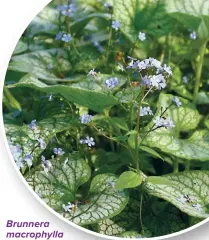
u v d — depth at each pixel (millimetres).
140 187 586
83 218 559
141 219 604
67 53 710
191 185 595
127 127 611
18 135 615
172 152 593
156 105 668
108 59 732
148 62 556
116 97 607
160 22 706
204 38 664
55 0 830
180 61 744
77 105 682
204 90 750
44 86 581
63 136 646
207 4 694
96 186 595
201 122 701
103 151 658
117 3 707
